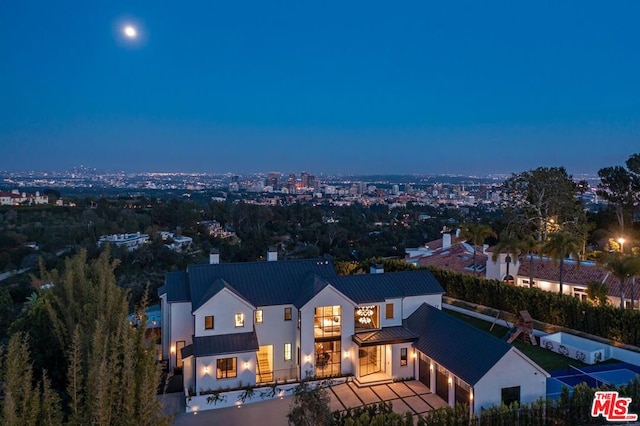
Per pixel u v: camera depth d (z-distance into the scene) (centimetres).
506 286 4428
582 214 6506
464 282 4825
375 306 3628
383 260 5716
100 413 1236
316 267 3934
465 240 6184
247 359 3272
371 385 3312
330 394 3194
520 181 6831
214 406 3122
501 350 2783
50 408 1261
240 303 3388
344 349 3466
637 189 7131
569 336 3772
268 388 3241
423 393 3183
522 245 4753
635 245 5838
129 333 1573
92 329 1703
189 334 3584
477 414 2648
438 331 3350
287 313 3566
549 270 5050
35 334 1862
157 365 1588
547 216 6694
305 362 3394
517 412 2448
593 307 3750
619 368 3284
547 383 3044
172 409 3103
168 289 3634
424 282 3900
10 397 1100
